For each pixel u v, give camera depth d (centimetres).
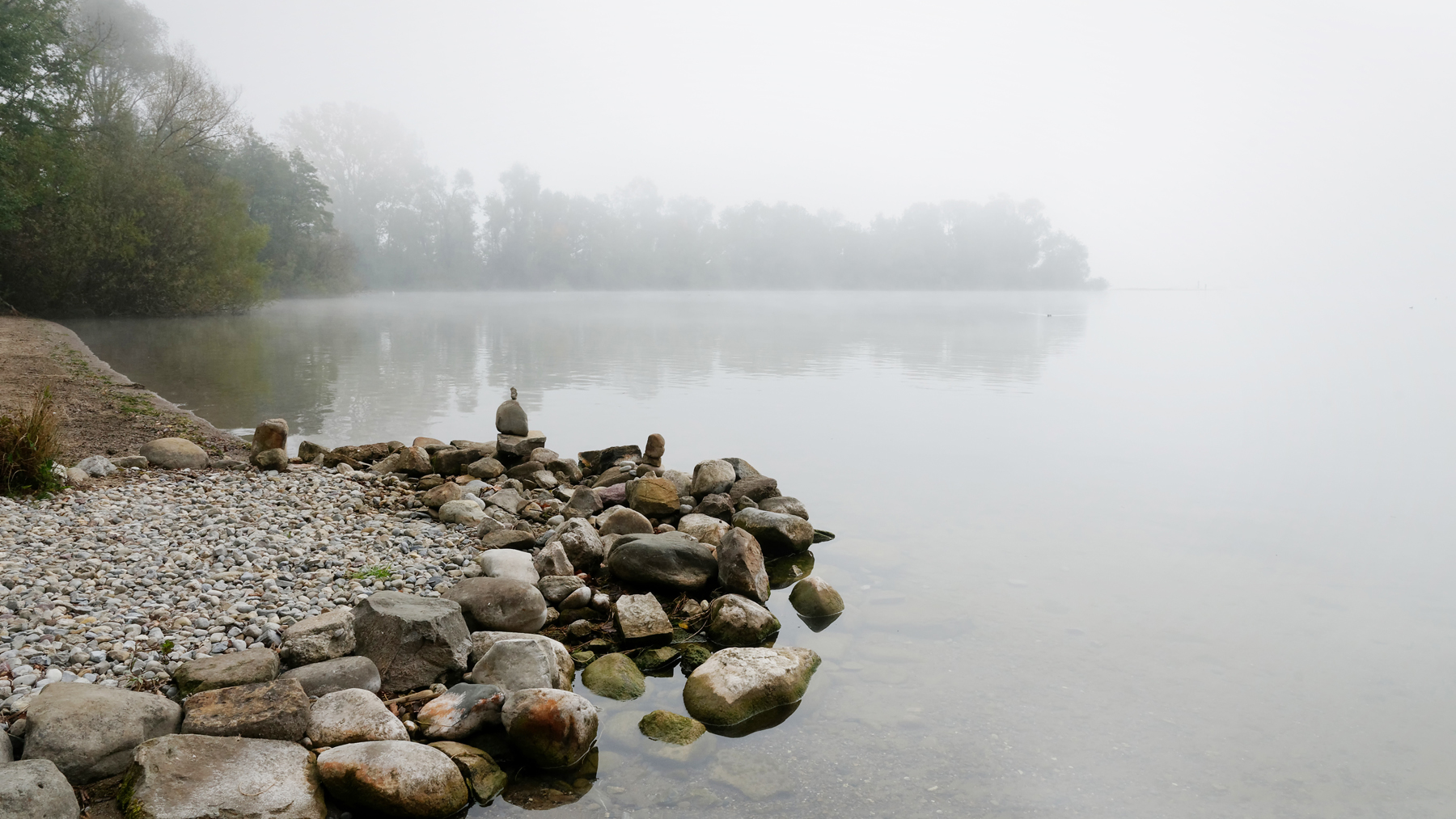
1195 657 620
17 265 3512
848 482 1191
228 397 1791
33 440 764
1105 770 463
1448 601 751
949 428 1664
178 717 419
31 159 3341
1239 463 1370
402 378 2197
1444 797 445
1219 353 3606
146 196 3784
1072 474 1272
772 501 939
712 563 734
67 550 616
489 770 432
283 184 6238
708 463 994
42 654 461
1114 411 1933
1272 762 476
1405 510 1081
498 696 471
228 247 4156
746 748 477
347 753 401
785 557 841
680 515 917
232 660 468
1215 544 923
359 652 518
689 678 539
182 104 4456
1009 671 588
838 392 2158
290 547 684
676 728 487
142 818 340
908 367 2852
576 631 614
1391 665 611
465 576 670
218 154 4984
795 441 1480
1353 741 503
